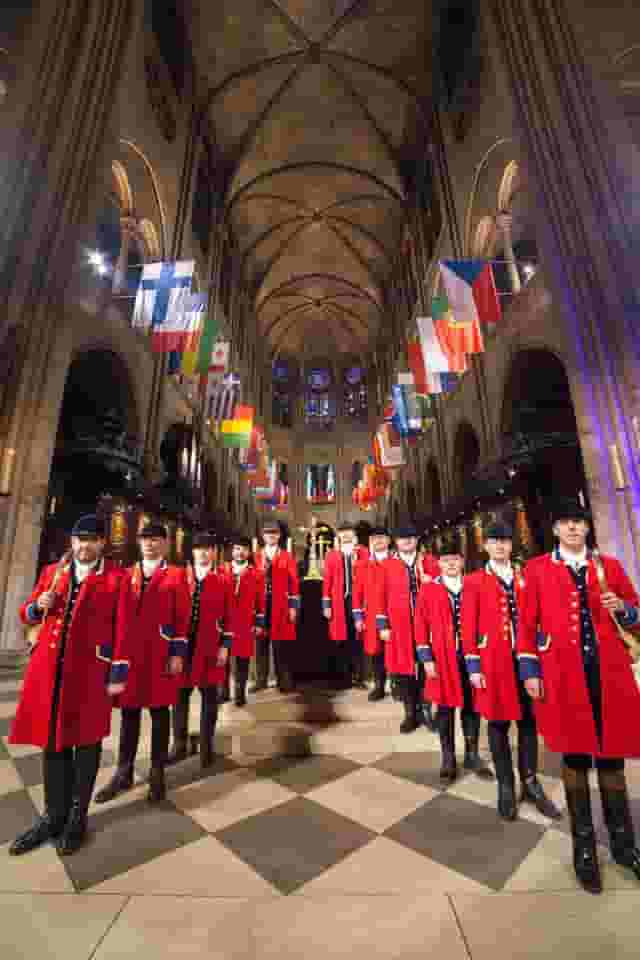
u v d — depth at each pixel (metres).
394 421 19.48
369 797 2.99
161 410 15.02
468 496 14.67
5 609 7.45
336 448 37.25
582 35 10.09
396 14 17.67
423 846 2.38
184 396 17.55
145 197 14.64
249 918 1.82
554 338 10.33
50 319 8.72
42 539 11.50
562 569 2.45
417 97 19.67
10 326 8.25
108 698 2.60
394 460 21.70
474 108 14.74
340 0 17.44
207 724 3.61
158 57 14.78
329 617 5.29
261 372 34.97
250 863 2.22
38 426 8.26
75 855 2.30
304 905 1.90
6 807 2.84
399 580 4.30
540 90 10.15
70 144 9.66
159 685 3.04
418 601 3.64
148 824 2.63
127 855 2.30
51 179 9.20
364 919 1.81
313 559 6.88
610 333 8.35
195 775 3.38
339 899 1.94
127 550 12.49
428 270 20.84
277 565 5.26
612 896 1.94
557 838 2.45
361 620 4.89
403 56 18.95
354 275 31.81
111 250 15.84
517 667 2.91
